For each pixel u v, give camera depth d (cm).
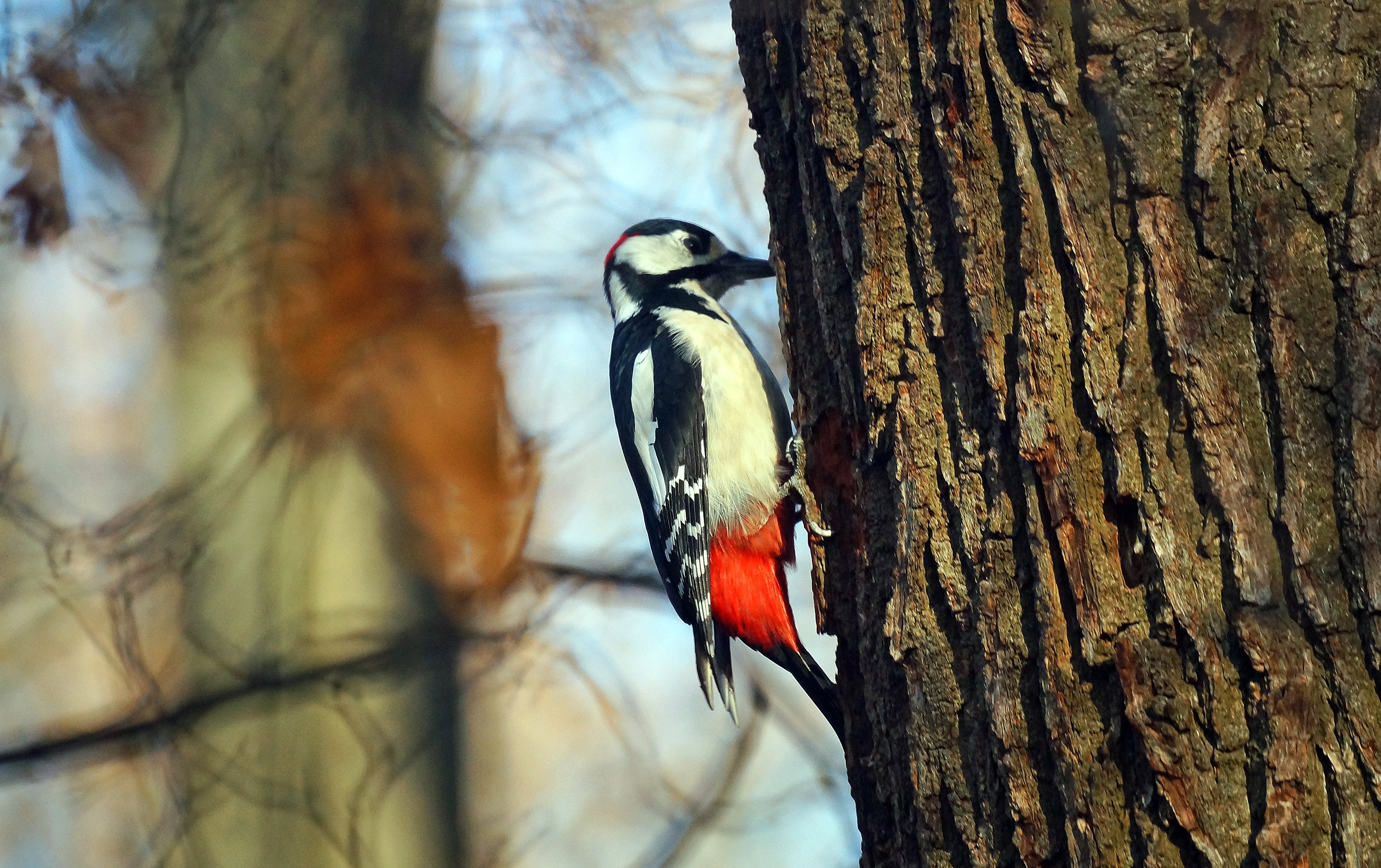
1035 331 568
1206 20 553
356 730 1229
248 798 1192
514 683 1345
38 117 1192
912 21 627
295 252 1188
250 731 1202
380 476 1196
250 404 1184
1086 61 569
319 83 1248
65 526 1188
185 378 1207
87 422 1470
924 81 619
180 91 1223
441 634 1221
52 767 1211
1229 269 541
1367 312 521
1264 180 538
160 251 1212
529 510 1214
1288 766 504
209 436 1183
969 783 582
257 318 1189
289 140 1229
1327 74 538
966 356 602
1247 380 534
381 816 1231
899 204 630
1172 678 525
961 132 598
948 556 597
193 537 1189
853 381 666
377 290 1188
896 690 624
